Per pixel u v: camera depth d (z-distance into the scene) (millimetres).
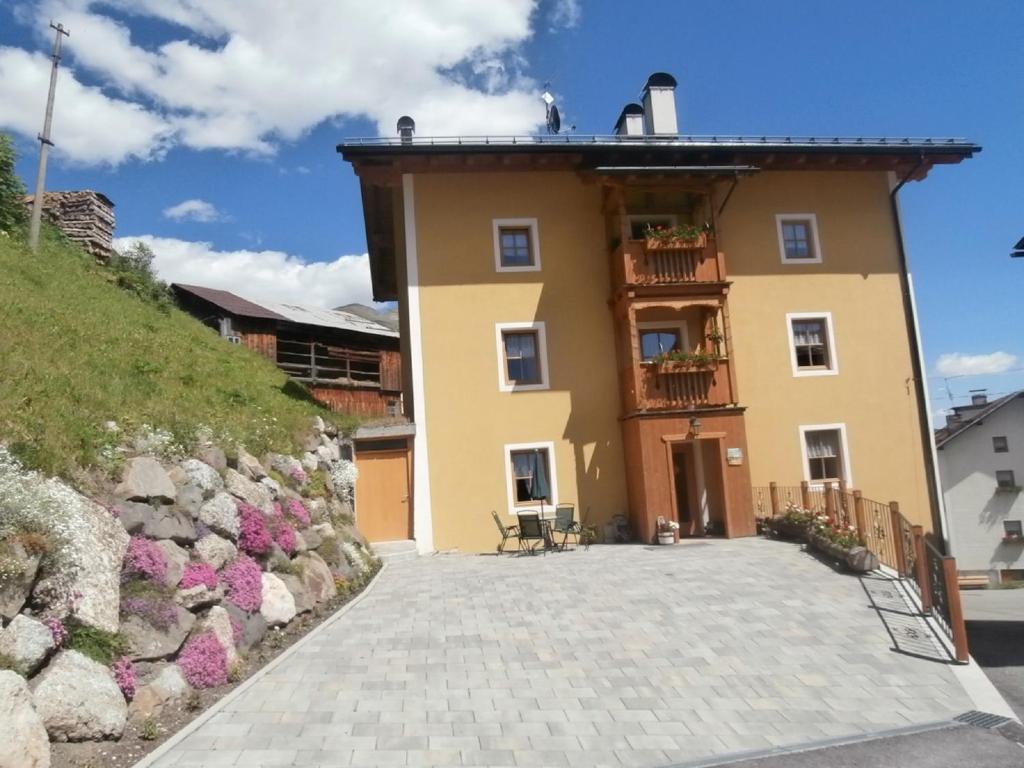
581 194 17281
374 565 12602
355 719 6082
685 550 13820
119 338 12312
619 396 16672
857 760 5469
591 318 16859
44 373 8273
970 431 35281
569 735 5871
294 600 8742
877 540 12375
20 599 5043
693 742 5781
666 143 17359
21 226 16312
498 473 15953
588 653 7859
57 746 4812
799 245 17969
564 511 15016
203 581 7055
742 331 17188
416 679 7055
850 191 18234
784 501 16328
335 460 14453
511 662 7570
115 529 6383
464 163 16641
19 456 6145
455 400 16094
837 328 17562
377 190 18422
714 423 15719
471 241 16734
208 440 9148
